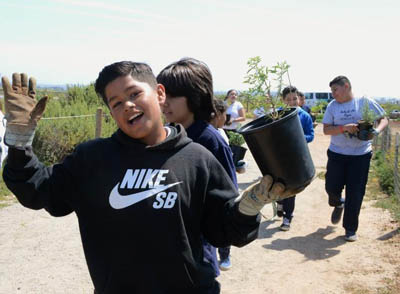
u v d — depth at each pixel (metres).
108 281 1.57
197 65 2.58
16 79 1.52
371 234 5.26
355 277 4.04
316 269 4.28
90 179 1.61
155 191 1.55
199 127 2.53
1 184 7.37
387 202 6.66
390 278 3.95
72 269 4.20
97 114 9.38
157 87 1.75
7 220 5.67
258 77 2.09
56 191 1.62
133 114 1.57
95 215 1.59
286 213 5.55
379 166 9.72
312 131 5.41
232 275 4.16
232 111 8.27
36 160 1.56
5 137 1.49
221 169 1.71
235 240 1.60
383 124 5.08
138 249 1.53
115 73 1.59
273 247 4.92
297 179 1.51
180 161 1.61
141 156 1.60
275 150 1.48
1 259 4.38
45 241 4.93
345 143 5.04
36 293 3.71
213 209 1.67
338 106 5.18
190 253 1.57
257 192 1.49
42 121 9.84
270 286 3.91
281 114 1.84
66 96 13.05
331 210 6.55
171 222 1.54
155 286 1.53
